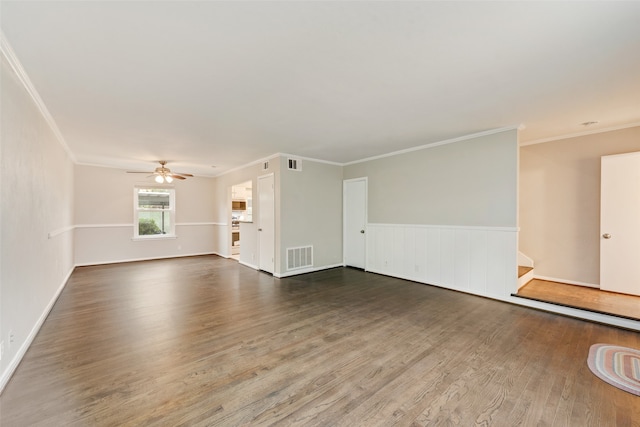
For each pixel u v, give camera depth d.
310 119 3.35
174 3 1.48
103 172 6.50
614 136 3.76
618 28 1.71
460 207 4.20
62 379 2.02
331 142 4.43
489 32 1.76
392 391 1.91
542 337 2.71
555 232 4.29
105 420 1.63
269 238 5.54
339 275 5.35
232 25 1.67
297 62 2.11
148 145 4.56
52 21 1.61
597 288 3.92
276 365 2.22
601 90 2.60
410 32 1.76
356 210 5.97
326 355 2.38
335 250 6.11
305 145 4.62
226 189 7.46
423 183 4.68
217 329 2.90
